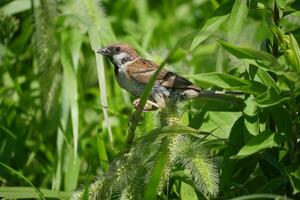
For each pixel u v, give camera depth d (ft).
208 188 22.75
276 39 27.02
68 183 33.09
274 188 25.61
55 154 35.86
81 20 32.50
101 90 30.83
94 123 38.09
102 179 23.88
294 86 24.40
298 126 25.71
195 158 23.13
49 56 32.53
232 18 25.20
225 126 28.07
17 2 37.63
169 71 33.50
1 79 40.11
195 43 24.84
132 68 34.42
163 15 49.03
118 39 40.34
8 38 39.27
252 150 23.84
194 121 28.17
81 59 42.27
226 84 25.17
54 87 33.68
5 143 35.94
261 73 24.76
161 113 25.38
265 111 25.88
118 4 47.21
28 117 38.14
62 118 35.35
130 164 23.84
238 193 26.91
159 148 23.85
